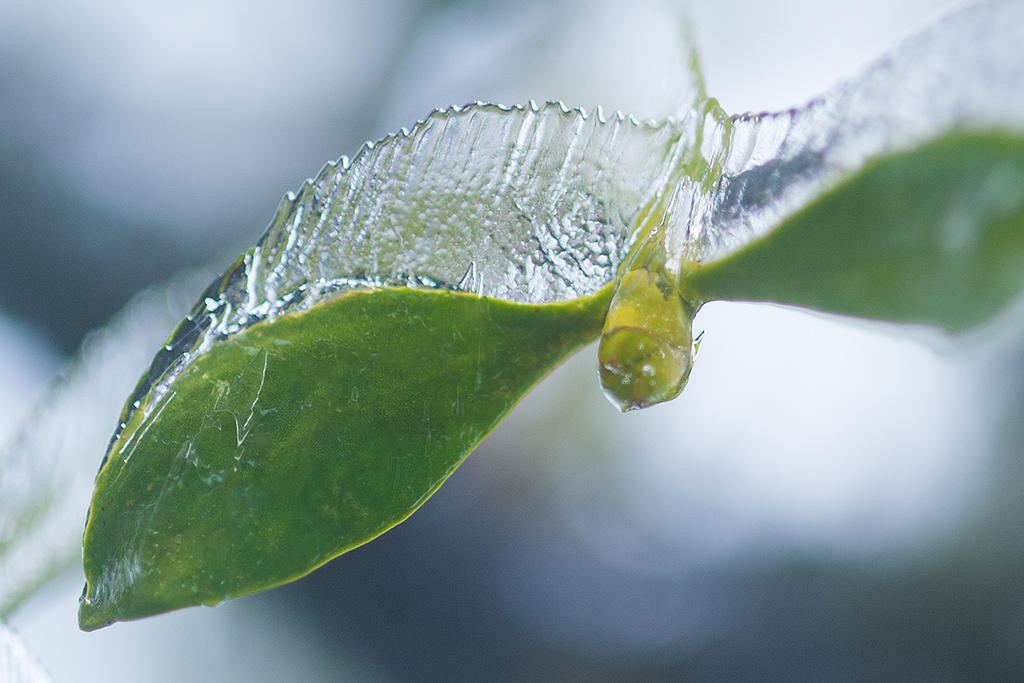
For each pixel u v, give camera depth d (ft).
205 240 2.50
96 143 2.55
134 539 0.68
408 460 0.67
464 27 2.34
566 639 2.23
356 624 2.23
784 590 2.23
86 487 0.77
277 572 0.67
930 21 0.63
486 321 0.67
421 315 0.67
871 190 0.63
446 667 2.20
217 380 0.68
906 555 2.19
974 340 0.63
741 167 0.65
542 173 0.68
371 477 0.67
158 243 2.49
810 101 0.64
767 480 2.37
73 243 2.45
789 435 2.39
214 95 2.63
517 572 2.33
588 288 0.67
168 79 2.62
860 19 1.98
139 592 0.68
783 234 0.64
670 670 2.18
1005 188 0.62
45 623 1.81
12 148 2.46
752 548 2.31
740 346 2.47
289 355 0.68
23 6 2.58
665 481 2.42
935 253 0.63
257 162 2.59
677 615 2.24
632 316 0.66
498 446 2.46
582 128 0.68
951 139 0.62
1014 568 2.08
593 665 2.20
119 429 0.68
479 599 2.29
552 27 2.00
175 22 2.63
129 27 2.63
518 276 0.67
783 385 2.42
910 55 0.63
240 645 2.09
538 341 0.67
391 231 0.68
